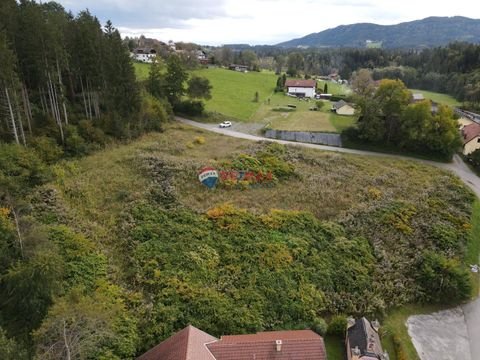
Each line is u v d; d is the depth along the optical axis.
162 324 30.84
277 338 28.44
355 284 38.03
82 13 69.31
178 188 49.03
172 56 91.81
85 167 52.22
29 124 54.62
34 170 45.28
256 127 83.19
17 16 53.91
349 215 47.47
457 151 75.94
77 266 34.53
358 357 28.92
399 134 73.88
